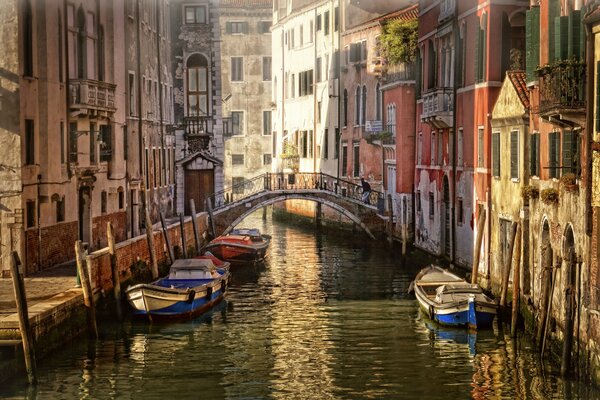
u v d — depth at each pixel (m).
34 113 27.95
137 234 39.84
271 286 35.03
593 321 18.75
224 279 31.89
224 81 75.94
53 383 20.84
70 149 31.25
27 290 24.62
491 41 31.61
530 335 24.36
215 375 22.02
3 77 26.58
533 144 25.28
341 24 57.66
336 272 38.72
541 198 22.80
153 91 44.59
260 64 75.88
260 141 76.06
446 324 26.31
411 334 25.95
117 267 27.06
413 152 44.66
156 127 45.16
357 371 22.31
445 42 37.34
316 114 62.59
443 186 37.34
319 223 58.28
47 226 28.73
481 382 21.05
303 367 22.75
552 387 19.89
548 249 21.19
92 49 33.91
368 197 49.50
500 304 26.23
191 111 50.75
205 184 51.00
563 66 19.70
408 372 22.11
